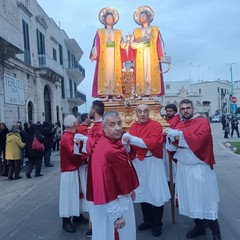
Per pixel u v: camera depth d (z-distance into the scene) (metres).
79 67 37.28
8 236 5.37
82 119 6.11
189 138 4.46
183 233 5.17
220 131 31.05
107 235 3.26
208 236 4.97
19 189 8.98
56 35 28.80
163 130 4.94
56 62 26.05
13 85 17.53
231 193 7.57
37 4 23.38
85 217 6.13
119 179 3.13
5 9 16.80
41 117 22.23
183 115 4.73
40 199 7.70
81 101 36.34
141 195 5.04
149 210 5.32
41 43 23.88
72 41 32.31
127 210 3.24
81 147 5.07
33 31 22.11
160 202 4.95
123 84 6.97
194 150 4.45
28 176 10.65
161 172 5.04
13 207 7.11
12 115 17.39
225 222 5.61
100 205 3.22
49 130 12.82
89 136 4.86
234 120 23.78
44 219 6.16
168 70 7.15
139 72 7.11
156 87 7.09
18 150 10.45
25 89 19.83
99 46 7.17
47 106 24.84
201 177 4.51
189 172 4.58
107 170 3.07
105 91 7.06
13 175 11.24
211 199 4.54
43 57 22.92
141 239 4.97
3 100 16.14
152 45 7.14
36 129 10.79
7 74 16.94
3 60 16.25
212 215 4.49
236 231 5.19
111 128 3.25
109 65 7.10
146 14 7.22
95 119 4.94
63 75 30.88
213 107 80.38
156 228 5.07
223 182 8.80
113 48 7.15
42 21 23.84
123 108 6.19
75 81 37.91
